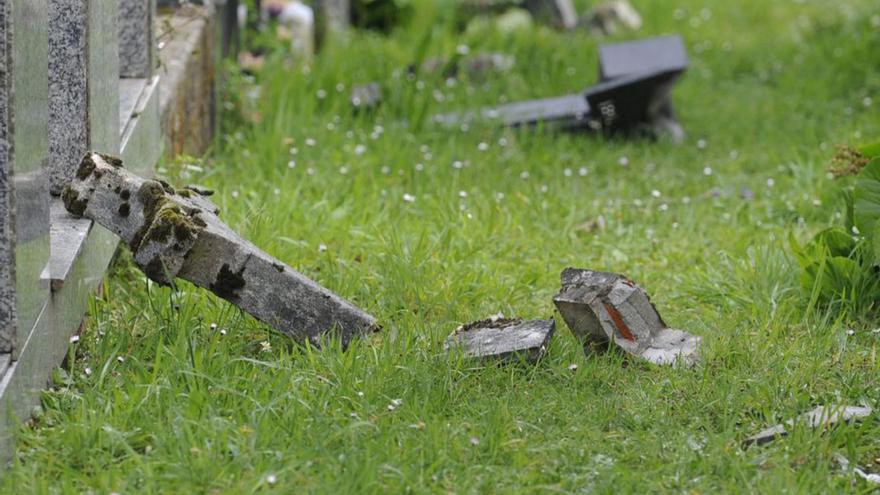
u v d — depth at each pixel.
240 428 5.84
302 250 8.93
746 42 20.50
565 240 9.97
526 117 14.00
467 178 11.82
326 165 11.66
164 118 9.88
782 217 10.78
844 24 20.00
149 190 6.68
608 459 5.93
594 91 13.84
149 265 6.64
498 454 5.93
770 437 6.21
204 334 7.13
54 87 7.25
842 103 15.63
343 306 6.86
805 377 6.96
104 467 5.66
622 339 7.30
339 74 15.16
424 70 15.70
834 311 8.06
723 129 14.83
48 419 5.98
